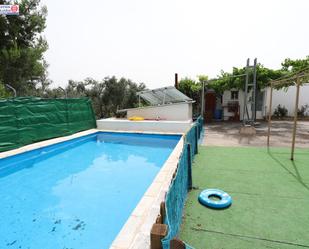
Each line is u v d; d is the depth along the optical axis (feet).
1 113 23.86
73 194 17.26
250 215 11.42
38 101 28.86
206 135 35.99
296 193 13.97
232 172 18.04
